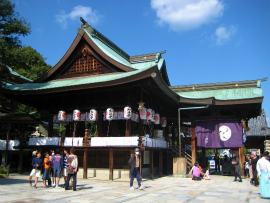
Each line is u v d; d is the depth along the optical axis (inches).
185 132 1334.9
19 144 950.4
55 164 584.1
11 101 1246.9
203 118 1083.3
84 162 821.2
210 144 1053.2
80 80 900.6
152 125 1018.7
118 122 973.8
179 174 920.3
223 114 1136.2
